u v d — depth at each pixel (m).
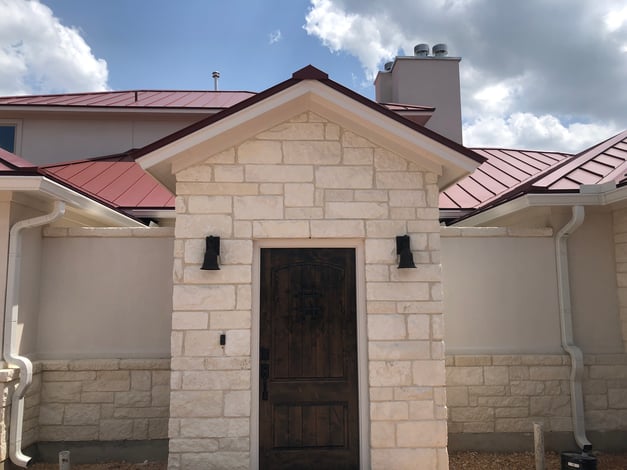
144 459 5.63
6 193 5.15
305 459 4.86
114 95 12.58
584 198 5.86
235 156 5.01
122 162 9.74
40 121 10.69
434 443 4.79
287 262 5.05
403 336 4.88
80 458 5.59
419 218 5.04
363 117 4.80
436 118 12.38
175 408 4.71
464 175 5.13
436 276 4.97
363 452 4.85
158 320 5.89
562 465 5.17
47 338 5.77
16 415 5.04
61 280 5.86
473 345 6.10
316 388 4.94
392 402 4.81
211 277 4.85
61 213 5.41
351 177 5.05
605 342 6.17
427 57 12.55
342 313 5.03
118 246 5.96
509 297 6.19
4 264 5.17
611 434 5.99
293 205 4.98
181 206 4.92
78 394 5.66
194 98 12.37
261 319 4.98
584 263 6.28
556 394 5.98
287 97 4.74
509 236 6.25
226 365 4.77
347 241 5.07
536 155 10.66
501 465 5.52
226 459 4.70
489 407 5.94
